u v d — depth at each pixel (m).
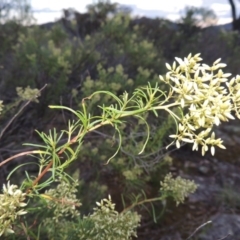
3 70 3.88
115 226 1.85
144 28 6.50
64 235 1.92
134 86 3.63
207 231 3.84
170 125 2.84
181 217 3.92
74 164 3.24
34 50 3.79
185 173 4.82
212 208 4.19
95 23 5.79
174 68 1.16
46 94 3.45
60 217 2.02
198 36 6.86
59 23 5.36
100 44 4.47
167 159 3.10
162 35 6.64
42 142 3.42
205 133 1.13
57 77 3.66
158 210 3.74
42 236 2.03
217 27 7.57
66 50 3.94
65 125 3.33
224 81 1.13
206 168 4.99
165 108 1.15
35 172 3.26
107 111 1.17
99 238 1.85
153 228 3.71
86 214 2.87
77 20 5.80
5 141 3.19
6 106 3.04
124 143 3.04
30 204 2.13
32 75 3.70
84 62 4.04
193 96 1.12
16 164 3.23
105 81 3.43
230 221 4.01
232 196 4.36
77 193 2.85
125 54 4.42
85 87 3.17
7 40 4.51
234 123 6.20
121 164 2.93
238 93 1.12
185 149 5.19
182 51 6.55
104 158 3.05
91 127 1.19
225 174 4.95
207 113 1.10
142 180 3.09
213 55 6.77
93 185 3.05
